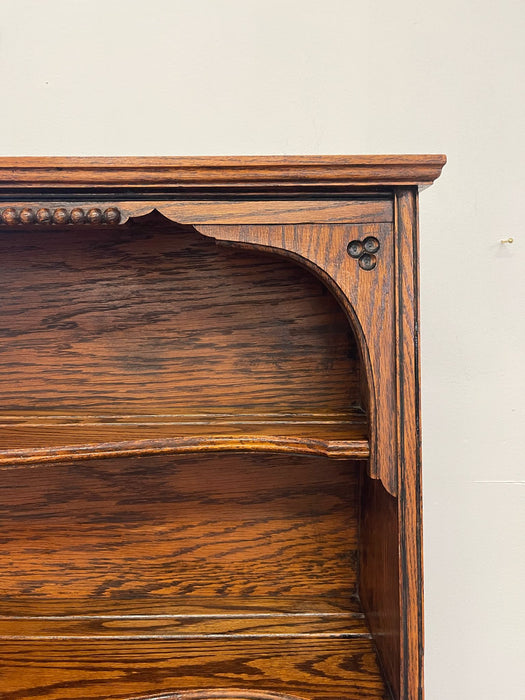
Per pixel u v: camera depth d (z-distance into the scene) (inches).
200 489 38.4
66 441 30.3
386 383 28.6
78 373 37.3
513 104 42.4
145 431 32.4
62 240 37.1
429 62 42.4
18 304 37.0
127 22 42.0
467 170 42.3
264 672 32.0
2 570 38.0
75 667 32.2
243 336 37.5
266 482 38.6
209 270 37.4
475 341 42.4
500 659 42.9
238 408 37.4
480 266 42.3
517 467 42.5
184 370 37.4
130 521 38.3
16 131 41.7
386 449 28.6
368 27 42.3
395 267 28.5
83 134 41.9
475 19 42.3
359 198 28.6
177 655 33.4
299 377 37.5
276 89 42.3
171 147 42.2
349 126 42.3
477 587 42.8
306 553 38.7
